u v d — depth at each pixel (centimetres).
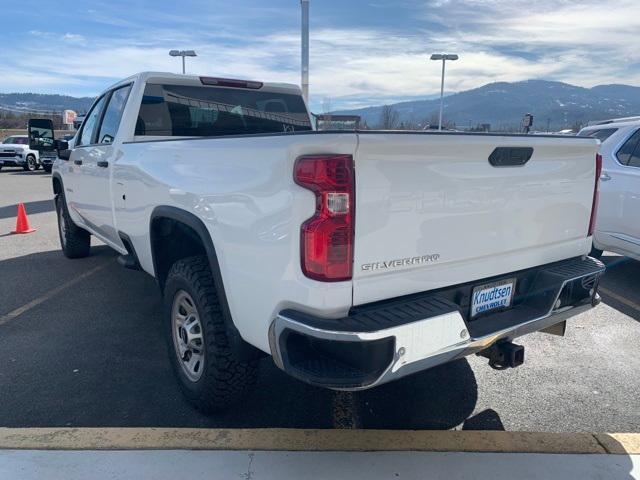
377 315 228
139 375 368
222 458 270
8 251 750
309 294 222
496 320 279
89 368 378
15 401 331
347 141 214
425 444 284
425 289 251
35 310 498
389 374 224
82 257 701
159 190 336
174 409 324
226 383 296
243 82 499
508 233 282
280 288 234
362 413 323
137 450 275
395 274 238
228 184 261
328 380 219
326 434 292
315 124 588
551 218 306
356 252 223
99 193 483
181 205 307
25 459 267
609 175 589
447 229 252
